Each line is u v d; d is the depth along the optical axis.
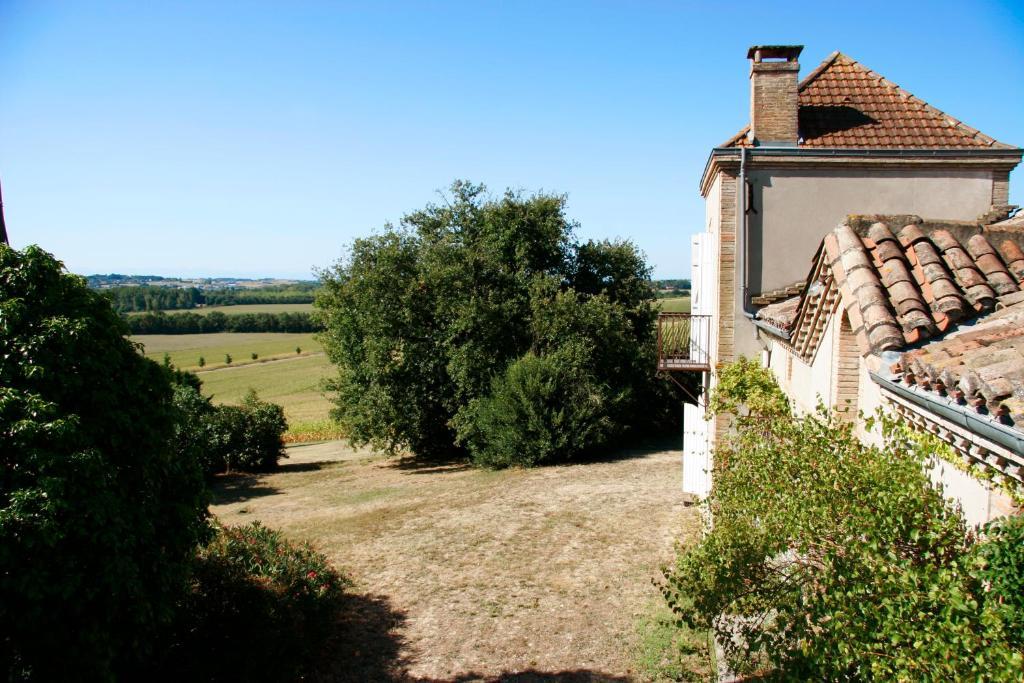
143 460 6.53
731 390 11.03
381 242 29.73
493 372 27.83
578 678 8.55
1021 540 3.37
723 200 12.59
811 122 12.91
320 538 15.91
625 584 11.47
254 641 8.22
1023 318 4.75
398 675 9.02
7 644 5.44
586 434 24.92
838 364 6.93
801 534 4.78
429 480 24.17
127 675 7.28
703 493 15.38
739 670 6.13
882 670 3.58
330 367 78.38
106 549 5.82
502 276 29.69
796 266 12.52
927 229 6.28
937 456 4.99
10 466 5.53
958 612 3.46
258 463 29.14
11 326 5.84
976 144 12.27
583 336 27.25
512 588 11.71
